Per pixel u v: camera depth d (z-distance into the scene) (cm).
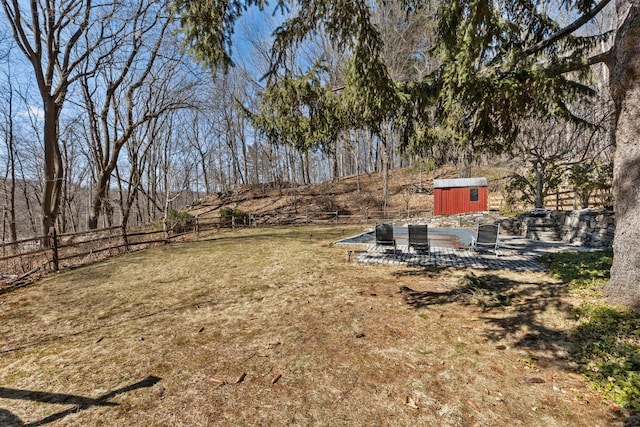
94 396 264
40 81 1016
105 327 419
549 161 1118
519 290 489
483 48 387
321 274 641
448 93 439
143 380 285
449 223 1552
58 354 345
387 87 442
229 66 413
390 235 804
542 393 249
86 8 1059
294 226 1870
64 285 641
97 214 1492
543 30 491
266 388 268
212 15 359
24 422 234
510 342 330
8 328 425
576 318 367
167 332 391
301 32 425
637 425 210
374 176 3058
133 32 1172
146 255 964
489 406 237
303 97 522
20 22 948
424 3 448
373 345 336
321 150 618
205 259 867
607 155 1140
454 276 589
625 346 291
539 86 421
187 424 227
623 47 363
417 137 614
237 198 2897
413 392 256
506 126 524
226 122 3011
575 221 877
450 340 341
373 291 518
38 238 736
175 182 2966
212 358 321
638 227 359
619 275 381
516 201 1437
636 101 358
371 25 397
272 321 411
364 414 233
